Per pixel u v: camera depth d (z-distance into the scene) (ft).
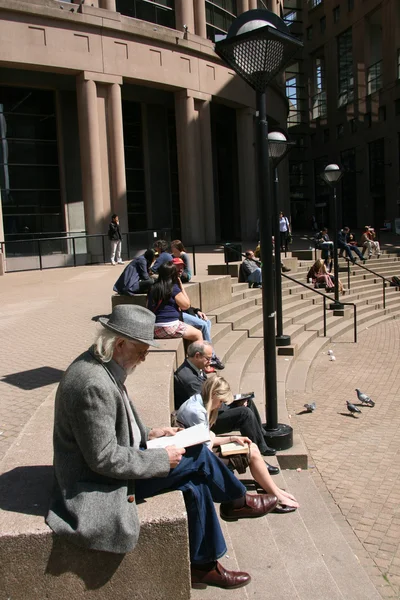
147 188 89.76
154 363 19.38
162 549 8.70
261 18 18.70
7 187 74.28
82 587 8.47
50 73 70.90
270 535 14.12
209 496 10.55
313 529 15.83
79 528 8.11
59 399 8.56
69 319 34.22
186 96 81.41
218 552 10.62
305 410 28.73
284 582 12.07
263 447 19.95
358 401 30.48
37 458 10.80
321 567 13.06
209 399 14.85
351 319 55.26
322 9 163.43
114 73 71.87
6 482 9.73
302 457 20.25
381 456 22.44
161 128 91.15
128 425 9.16
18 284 52.49
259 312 45.14
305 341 42.50
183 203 83.87
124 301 29.53
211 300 39.91
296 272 66.28
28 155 75.77
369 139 143.23
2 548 8.19
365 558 15.07
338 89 158.51
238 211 109.81
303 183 177.47
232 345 33.86
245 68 18.35
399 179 131.23
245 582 11.16
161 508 9.05
